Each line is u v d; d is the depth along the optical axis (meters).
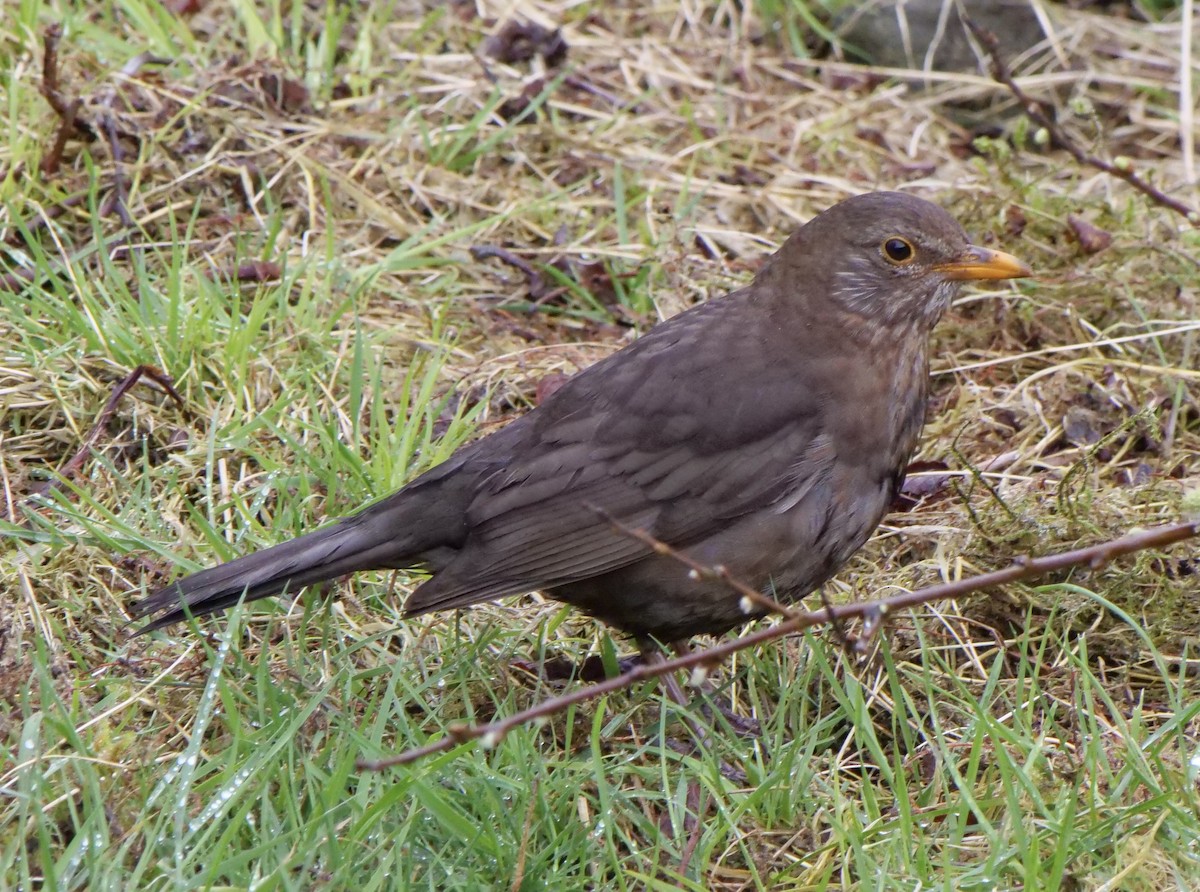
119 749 8.12
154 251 12.43
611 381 9.33
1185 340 12.12
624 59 15.68
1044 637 9.17
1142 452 11.54
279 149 13.46
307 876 7.34
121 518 10.08
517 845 7.79
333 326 11.93
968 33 16.14
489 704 9.24
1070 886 7.71
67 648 9.09
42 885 7.27
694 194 14.02
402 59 15.07
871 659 9.38
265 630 9.53
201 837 7.56
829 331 9.35
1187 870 7.71
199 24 14.82
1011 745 8.63
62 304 11.50
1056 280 12.81
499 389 11.87
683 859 7.86
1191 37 16.66
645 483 9.02
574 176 14.16
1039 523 10.08
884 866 7.65
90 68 13.60
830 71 16.00
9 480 10.45
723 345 9.38
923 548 10.55
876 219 9.39
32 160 12.54
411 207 13.52
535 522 8.98
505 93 14.69
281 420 11.07
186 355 11.27
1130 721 8.84
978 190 13.52
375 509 9.12
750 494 9.02
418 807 7.83
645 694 9.15
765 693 9.45
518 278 13.14
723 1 16.53
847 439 9.21
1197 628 9.70
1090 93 15.96
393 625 9.63
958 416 11.68
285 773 7.86
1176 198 14.20
